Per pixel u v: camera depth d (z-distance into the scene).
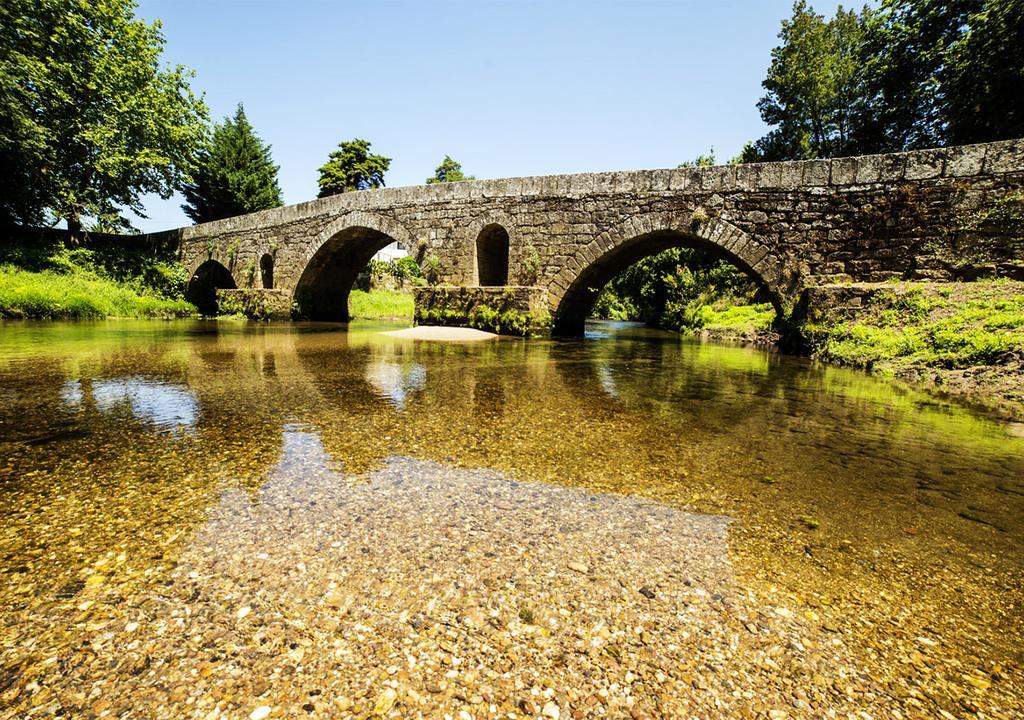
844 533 2.73
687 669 1.72
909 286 9.81
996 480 3.55
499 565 2.29
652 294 30.03
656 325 29.00
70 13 19.45
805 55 26.38
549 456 3.84
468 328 15.55
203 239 24.47
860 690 1.65
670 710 1.55
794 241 11.41
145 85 22.16
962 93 15.12
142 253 24.55
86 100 20.62
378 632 1.83
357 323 20.98
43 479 3.16
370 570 2.21
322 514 2.73
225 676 1.60
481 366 8.60
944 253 10.02
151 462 3.49
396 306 34.00
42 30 19.05
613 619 1.96
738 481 3.44
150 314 20.75
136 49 21.75
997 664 1.79
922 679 1.71
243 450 3.79
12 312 16.38
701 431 4.69
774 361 10.23
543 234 14.69
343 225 18.73
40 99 18.97
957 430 4.83
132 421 4.58
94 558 2.25
